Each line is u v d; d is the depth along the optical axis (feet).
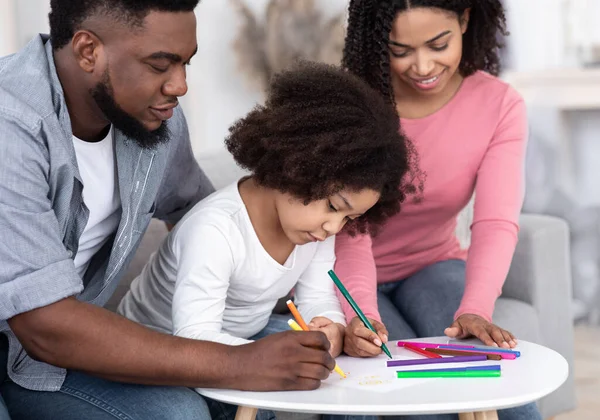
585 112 10.30
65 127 4.08
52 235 3.89
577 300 10.51
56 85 4.06
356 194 4.26
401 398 3.76
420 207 5.86
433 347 4.54
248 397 3.81
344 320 4.90
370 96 4.51
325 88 4.45
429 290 5.93
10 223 3.79
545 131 10.39
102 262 4.65
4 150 3.84
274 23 10.78
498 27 5.79
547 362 4.25
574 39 10.61
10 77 4.01
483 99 5.86
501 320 6.32
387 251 6.06
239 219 4.59
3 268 3.78
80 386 4.18
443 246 6.25
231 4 10.84
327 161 4.16
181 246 4.60
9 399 4.24
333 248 5.16
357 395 3.82
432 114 5.80
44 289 3.78
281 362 3.88
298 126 4.30
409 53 5.35
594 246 10.39
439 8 5.17
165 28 3.89
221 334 4.26
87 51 3.97
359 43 5.56
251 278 4.69
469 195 5.97
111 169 4.50
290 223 4.41
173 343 3.88
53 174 4.02
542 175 10.44
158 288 4.94
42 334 3.81
